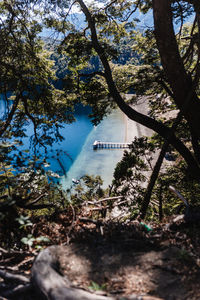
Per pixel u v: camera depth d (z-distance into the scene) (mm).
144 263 3033
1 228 3986
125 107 10172
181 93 7953
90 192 9734
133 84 12062
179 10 8531
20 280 2742
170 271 2871
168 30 7203
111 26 12375
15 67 10414
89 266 2973
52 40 10750
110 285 2686
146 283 2715
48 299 2344
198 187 9852
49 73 12211
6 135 6180
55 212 5090
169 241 3578
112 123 77062
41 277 2555
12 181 5086
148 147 10367
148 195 8227
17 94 10719
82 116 85938
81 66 12297
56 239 4004
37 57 11445
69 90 12008
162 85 11078
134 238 3592
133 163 10094
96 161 48750
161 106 13266
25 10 9609
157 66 10812
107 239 3562
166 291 2596
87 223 4855
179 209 6070
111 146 56312
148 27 10586
